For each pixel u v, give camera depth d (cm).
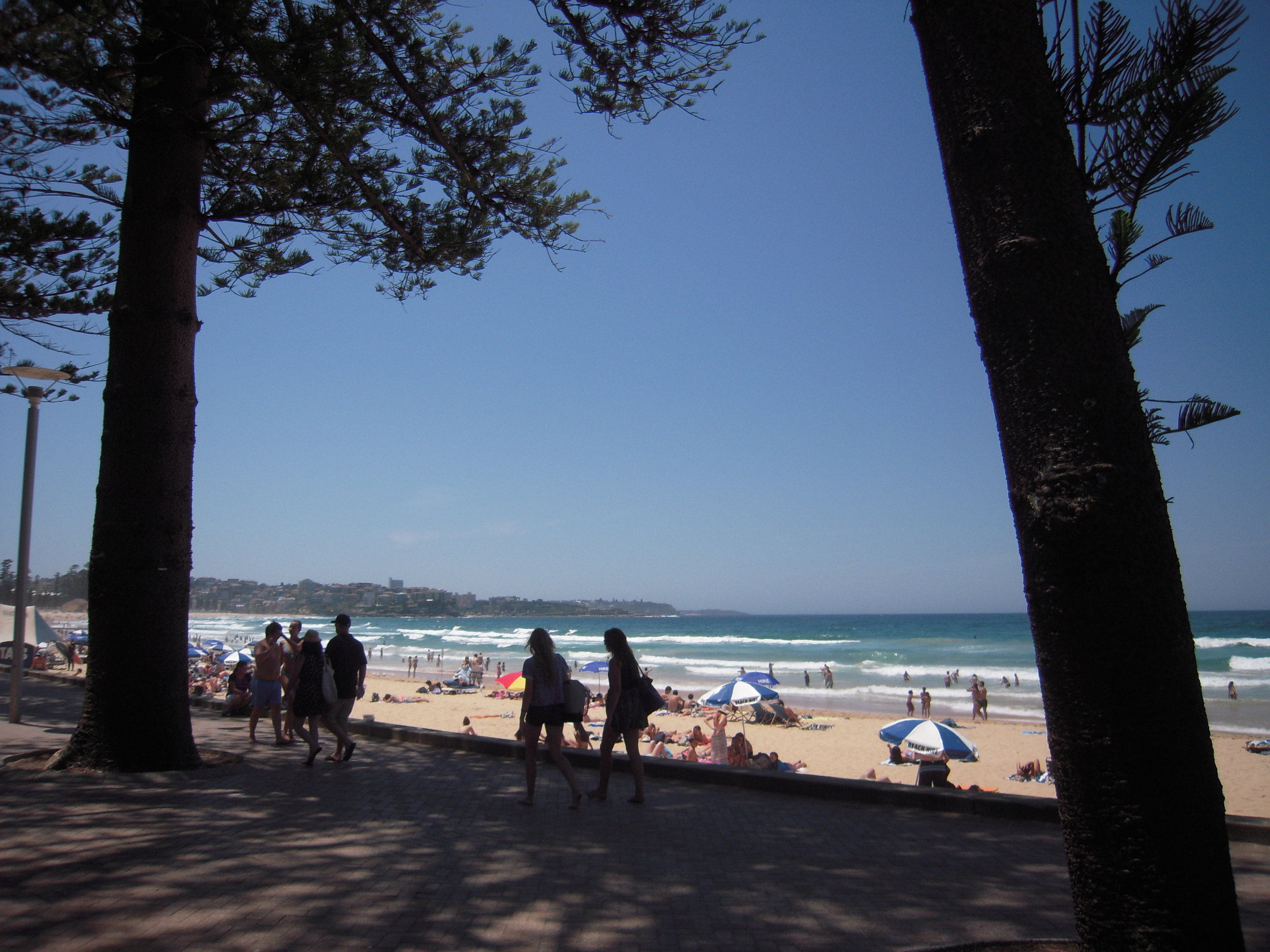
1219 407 321
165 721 705
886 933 366
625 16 727
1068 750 264
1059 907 402
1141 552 255
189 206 761
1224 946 245
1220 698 3544
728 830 548
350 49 715
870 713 3291
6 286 998
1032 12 288
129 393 722
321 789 647
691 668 5712
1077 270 271
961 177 291
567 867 457
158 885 404
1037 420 267
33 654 2778
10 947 326
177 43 724
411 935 353
